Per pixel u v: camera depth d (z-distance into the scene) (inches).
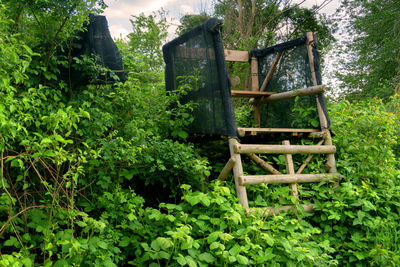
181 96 203.0
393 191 174.4
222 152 200.5
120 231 132.5
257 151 166.9
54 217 116.0
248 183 158.6
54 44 147.7
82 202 137.1
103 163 144.3
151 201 173.2
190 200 134.9
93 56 161.8
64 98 153.9
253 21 574.6
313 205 167.6
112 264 112.1
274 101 230.5
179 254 115.7
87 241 112.0
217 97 177.2
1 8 123.6
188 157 163.8
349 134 206.1
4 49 111.0
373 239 151.6
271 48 229.8
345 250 154.8
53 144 101.5
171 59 214.8
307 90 202.4
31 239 112.0
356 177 183.2
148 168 160.4
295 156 204.7
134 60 210.8
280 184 177.0
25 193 121.8
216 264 124.4
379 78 506.6
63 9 139.3
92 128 144.3
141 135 150.4
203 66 186.7
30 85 139.8
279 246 136.6
